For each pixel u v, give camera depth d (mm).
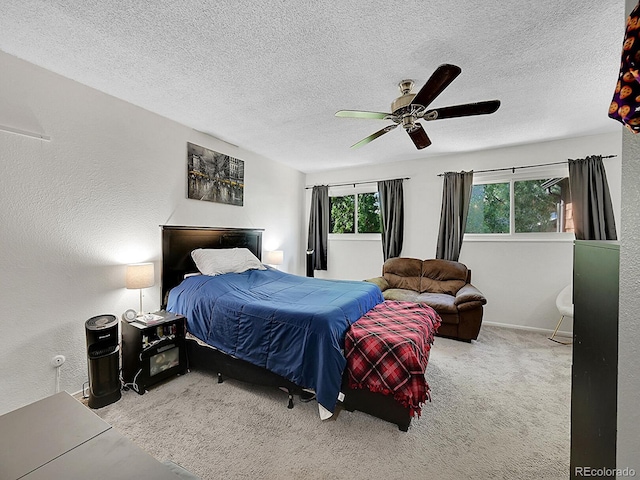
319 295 2609
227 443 1680
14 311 1927
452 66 1468
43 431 759
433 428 1833
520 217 3936
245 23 1612
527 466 1527
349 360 1918
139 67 2049
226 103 2611
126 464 662
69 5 1477
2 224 1873
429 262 4227
